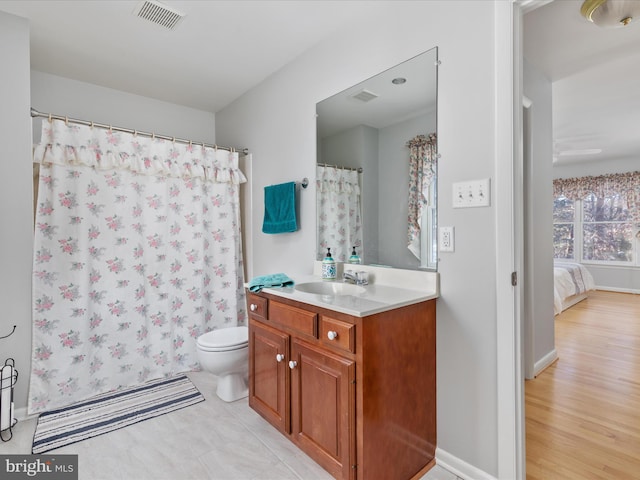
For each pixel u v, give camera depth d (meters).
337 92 2.13
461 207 1.52
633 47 2.23
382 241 1.87
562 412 2.05
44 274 2.11
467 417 1.51
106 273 2.36
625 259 5.87
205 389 2.38
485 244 1.44
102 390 2.33
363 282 1.85
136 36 2.19
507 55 1.36
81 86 2.82
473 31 1.47
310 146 2.35
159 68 2.61
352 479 1.34
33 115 2.07
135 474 1.52
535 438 1.80
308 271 2.38
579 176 6.29
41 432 1.84
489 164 1.43
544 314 2.73
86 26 2.07
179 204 2.70
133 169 2.45
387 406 1.39
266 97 2.78
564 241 6.46
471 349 1.50
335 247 2.16
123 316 2.42
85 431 1.85
